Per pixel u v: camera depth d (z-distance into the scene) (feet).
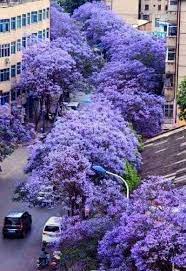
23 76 270.05
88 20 385.91
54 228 148.36
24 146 232.94
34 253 149.07
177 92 235.20
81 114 170.71
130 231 90.74
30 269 139.95
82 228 109.29
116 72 257.34
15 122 208.13
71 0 480.23
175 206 95.25
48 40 298.76
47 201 147.74
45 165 144.36
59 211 173.47
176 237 86.74
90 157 144.97
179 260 85.15
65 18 351.67
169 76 252.83
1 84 267.80
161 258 86.33
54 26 336.29
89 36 380.17
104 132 153.89
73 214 134.51
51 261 137.39
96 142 150.00
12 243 155.12
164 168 154.10
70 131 152.25
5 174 209.77
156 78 261.85
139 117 219.82
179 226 88.17
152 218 90.74
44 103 278.67
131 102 219.82
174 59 252.01
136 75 257.14
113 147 149.48
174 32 251.39
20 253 149.18
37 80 267.39
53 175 136.67
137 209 93.40
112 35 349.82
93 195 121.39
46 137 166.09
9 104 250.78
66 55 272.51
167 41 251.80
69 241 110.42
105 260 94.79
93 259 105.19
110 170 143.33
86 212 126.31
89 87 280.31
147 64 272.10
